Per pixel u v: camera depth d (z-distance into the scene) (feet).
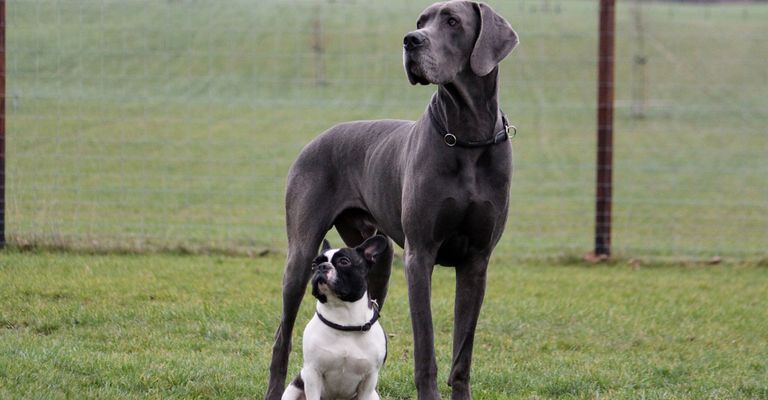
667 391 24.53
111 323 30.09
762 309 35.22
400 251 44.93
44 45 61.82
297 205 24.17
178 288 35.37
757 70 130.31
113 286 35.09
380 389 24.58
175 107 81.10
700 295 37.47
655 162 85.25
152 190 55.93
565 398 23.79
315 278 19.90
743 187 73.56
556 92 113.09
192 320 30.96
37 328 29.22
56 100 60.64
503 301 35.29
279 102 79.25
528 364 27.09
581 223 57.36
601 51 44.21
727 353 28.96
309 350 20.42
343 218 24.93
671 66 131.03
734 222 59.06
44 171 54.24
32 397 21.38
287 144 73.05
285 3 118.11
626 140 96.53
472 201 21.11
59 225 45.75
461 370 22.34
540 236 53.01
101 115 69.00
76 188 51.16
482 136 21.12
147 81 79.36
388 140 23.22
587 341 30.07
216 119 79.97
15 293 33.17
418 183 21.22
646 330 31.65
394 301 34.37
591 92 112.98
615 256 45.34
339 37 112.88
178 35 90.17
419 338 21.13
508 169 21.58
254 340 28.84
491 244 22.08
